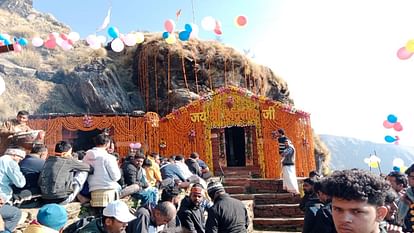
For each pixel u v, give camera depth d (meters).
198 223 5.20
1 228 3.33
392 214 3.48
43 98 21.50
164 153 16.19
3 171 4.77
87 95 21.16
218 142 17.02
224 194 5.02
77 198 5.66
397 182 4.49
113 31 10.45
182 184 7.92
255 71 23.98
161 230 4.20
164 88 22.05
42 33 36.88
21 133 6.02
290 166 12.09
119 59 25.30
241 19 10.55
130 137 16.11
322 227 3.12
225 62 23.00
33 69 23.84
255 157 16.31
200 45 23.80
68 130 16.14
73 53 26.98
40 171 5.36
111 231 3.66
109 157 5.62
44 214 3.15
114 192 5.58
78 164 5.42
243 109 16.20
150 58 22.95
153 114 16.64
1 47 6.36
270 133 15.77
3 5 40.06
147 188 6.66
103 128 15.96
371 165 9.44
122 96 21.83
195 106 16.55
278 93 25.41
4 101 20.31
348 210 1.55
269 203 12.15
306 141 15.40
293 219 10.92
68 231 3.90
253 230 10.76
